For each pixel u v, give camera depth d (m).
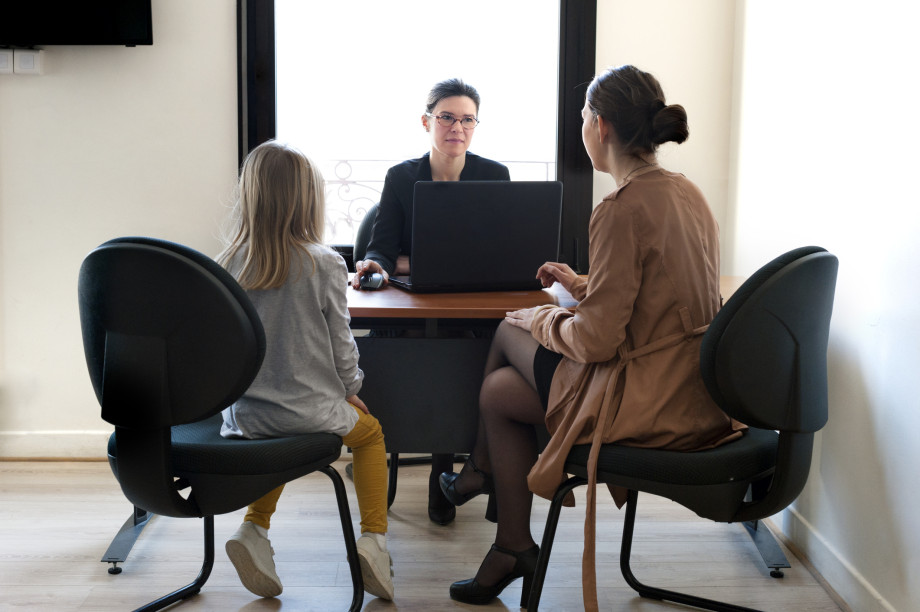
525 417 1.97
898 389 1.82
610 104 1.71
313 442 1.75
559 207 2.20
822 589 2.14
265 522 2.03
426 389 2.22
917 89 1.74
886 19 1.89
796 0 2.44
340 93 3.10
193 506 1.65
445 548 2.38
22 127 3.01
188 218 3.06
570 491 1.77
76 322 3.09
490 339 2.21
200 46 2.99
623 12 3.03
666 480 1.61
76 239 3.07
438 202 2.10
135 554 2.32
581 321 1.67
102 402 1.54
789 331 1.52
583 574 1.66
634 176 1.69
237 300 1.49
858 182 2.02
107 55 2.98
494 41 3.09
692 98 3.05
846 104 2.09
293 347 1.77
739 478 1.61
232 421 1.74
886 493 1.87
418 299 2.10
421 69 3.10
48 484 2.86
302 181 1.77
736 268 2.98
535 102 3.13
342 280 1.82
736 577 2.21
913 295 1.76
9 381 3.12
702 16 3.02
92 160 3.03
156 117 3.02
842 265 2.11
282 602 2.05
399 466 3.09
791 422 1.56
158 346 1.49
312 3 3.05
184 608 2.02
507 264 2.20
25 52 2.93
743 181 2.91
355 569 1.92
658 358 1.67
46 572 2.21
